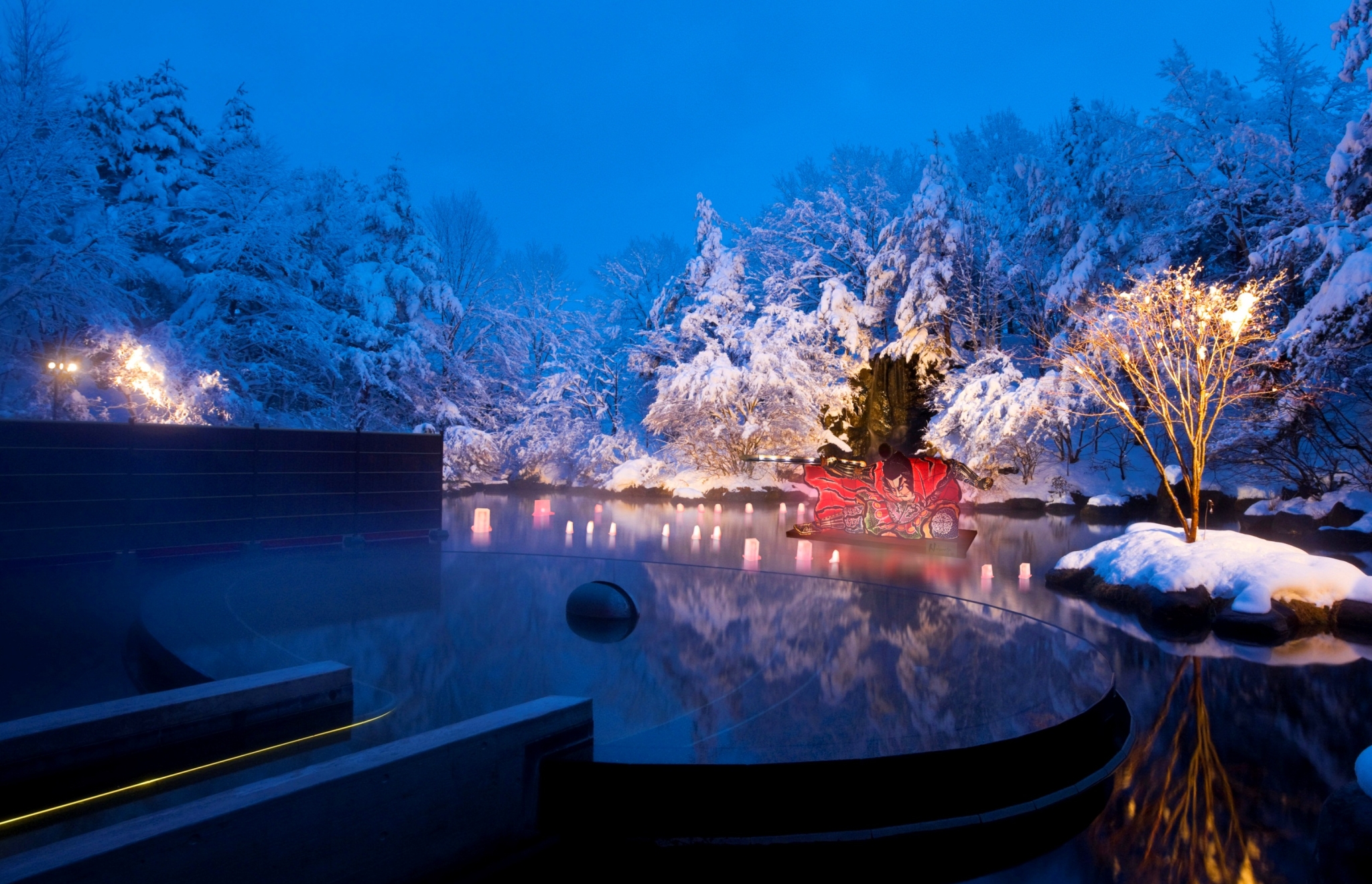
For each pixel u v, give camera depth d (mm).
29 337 21844
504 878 4504
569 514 26547
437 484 19391
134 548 15227
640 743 5574
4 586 12859
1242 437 25000
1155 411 15555
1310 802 5570
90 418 21359
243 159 31281
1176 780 5941
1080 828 5188
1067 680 7328
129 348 22438
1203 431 14344
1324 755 6406
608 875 4566
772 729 5938
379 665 7602
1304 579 11367
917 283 35250
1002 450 33375
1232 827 5188
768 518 26516
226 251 30078
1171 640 10469
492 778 4672
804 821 5039
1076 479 33625
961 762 5398
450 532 20328
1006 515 30812
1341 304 19875
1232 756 6406
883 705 6516
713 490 35844
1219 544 12617
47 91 21703
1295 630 10852
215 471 16266
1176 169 32875
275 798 3764
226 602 10648
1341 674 8766
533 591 11516
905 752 5438
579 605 9742
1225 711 7512
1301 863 4746
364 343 34656
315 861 3898
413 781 4285
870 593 11617
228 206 31125
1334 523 21359
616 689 6906
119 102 33188
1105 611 12211
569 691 6895
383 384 34125
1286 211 28547
